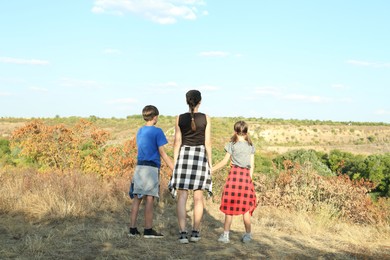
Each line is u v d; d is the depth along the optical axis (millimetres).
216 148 13180
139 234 5715
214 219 7703
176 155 5484
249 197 5684
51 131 12602
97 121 61594
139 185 5551
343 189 9805
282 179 10406
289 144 79188
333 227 7539
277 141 81438
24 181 8992
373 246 6020
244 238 5711
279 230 6918
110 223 6656
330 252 5371
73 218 6867
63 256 4699
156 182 5605
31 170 11539
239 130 5832
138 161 5648
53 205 7246
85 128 13328
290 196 9625
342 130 92188
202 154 5414
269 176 11445
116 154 12016
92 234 5664
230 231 6500
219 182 11117
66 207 7199
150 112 5660
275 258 4934
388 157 23391
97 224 6547
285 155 21469
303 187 9891
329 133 90000
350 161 26875
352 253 5371
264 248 5398
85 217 7004
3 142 23625
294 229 7027
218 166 5832
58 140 12750
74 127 13133
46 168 12219
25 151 12734
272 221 7746
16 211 7102
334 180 10320
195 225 5539
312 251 5371
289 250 5363
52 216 6848
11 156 18703
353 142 85625
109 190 9195
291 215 8500
